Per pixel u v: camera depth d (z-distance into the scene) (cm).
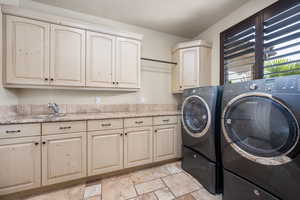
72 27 189
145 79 275
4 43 159
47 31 176
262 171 105
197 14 229
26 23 167
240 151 120
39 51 173
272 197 99
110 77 213
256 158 109
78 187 165
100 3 204
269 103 103
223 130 137
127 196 150
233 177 129
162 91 291
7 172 140
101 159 180
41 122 151
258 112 110
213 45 257
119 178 185
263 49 177
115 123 188
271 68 169
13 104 181
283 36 158
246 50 199
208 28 269
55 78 181
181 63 267
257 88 111
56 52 181
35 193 153
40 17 172
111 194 153
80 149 169
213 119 156
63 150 161
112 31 212
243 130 120
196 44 253
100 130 179
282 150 94
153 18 241
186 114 199
